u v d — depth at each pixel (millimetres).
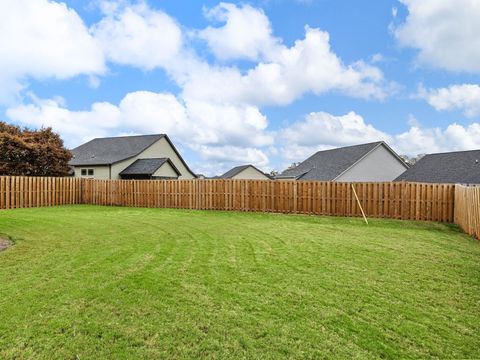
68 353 3277
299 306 4387
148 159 32438
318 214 15961
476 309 4363
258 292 4879
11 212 16078
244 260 6727
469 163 26516
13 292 4777
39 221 12547
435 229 12297
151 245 8172
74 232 10141
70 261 6512
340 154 35094
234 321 3939
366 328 3801
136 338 3553
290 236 9719
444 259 6953
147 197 20125
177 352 3303
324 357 3223
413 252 7617
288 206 16594
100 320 3949
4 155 25000
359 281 5430
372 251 7688
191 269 6020
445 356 3262
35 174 26609
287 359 3193
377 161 31906
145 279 5402
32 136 26703
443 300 4652
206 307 4328
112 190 21125
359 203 14609
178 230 10734
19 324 3828
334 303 4500
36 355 3236
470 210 10469
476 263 6641
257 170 51344
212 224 12375
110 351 3314
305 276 5668
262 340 3525
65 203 21047
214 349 3359
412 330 3766
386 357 3232
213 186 18297
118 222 12664
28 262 6426
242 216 15523
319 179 32406
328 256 7141
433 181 27203
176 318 4012
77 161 31828
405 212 14406
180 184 19188
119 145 34438
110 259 6691
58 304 4379
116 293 4781
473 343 3506
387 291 4980
